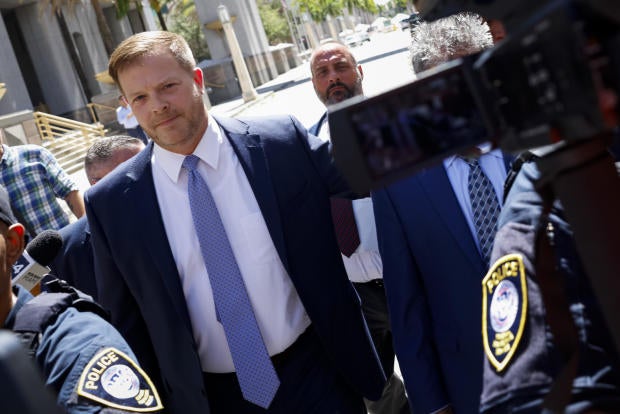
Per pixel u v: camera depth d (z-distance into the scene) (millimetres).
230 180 2566
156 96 2432
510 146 804
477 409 2174
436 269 2203
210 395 2639
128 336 2660
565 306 1036
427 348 2250
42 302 1697
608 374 1026
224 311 2488
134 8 44531
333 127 795
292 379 2561
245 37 41656
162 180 2580
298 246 2572
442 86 812
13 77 28609
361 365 2668
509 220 1233
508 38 741
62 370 1605
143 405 1633
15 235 1774
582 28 653
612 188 862
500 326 1155
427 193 2186
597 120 671
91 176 3674
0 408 636
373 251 3211
